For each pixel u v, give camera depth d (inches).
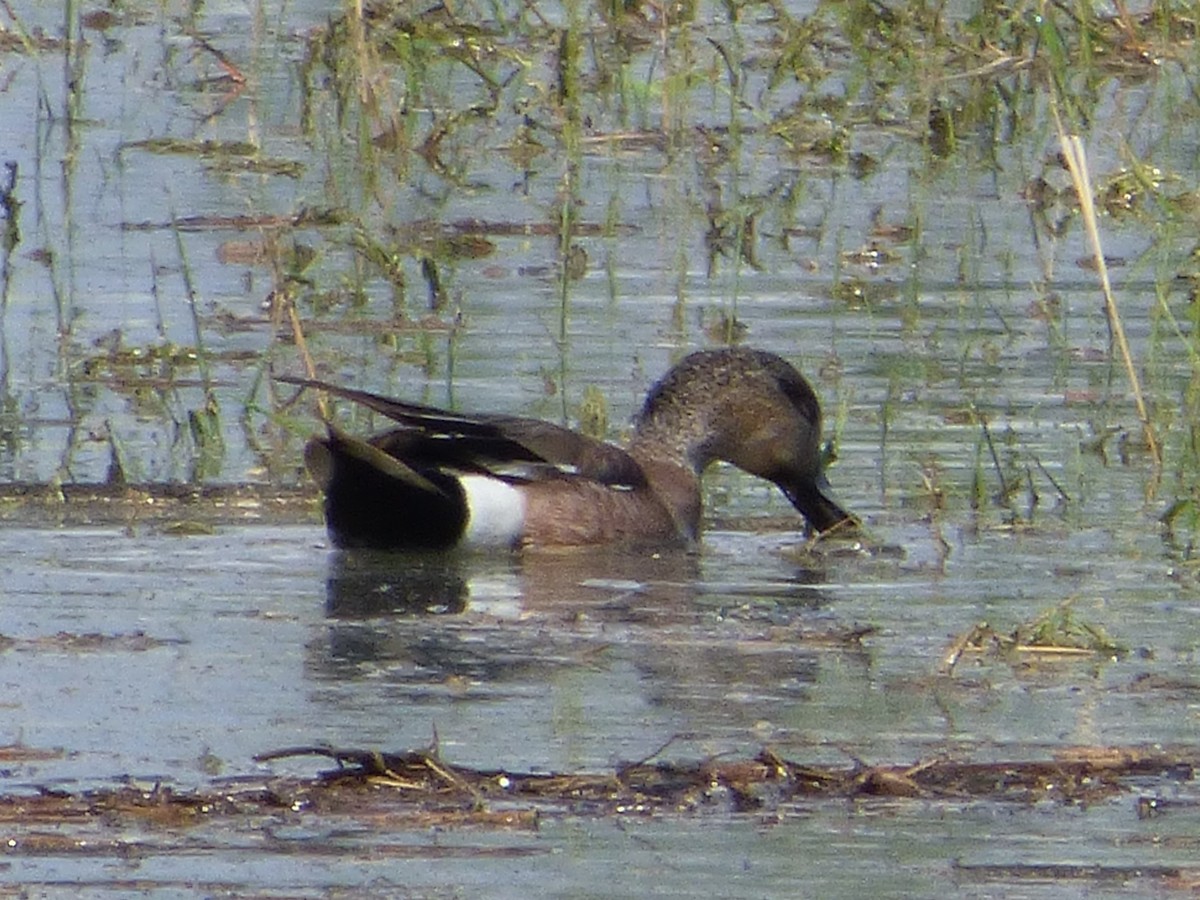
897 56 823.7
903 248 672.4
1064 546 470.9
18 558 449.7
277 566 453.4
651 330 598.5
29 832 317.4
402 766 338.6
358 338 591.2
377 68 761.0
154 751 347.6
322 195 705.6
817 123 786.2
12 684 376.8
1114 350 588.4
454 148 757.9
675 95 777.6
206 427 518.3
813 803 335.3
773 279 642.2
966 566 459.5
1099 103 804.0
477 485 467.8
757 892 304.5
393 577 449.4
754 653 403.9
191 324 595.5
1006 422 542.3
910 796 338.3
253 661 392.5
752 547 481.4
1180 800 338.0
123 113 777.6
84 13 892.0
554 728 361.7
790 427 500.7
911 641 412.2
